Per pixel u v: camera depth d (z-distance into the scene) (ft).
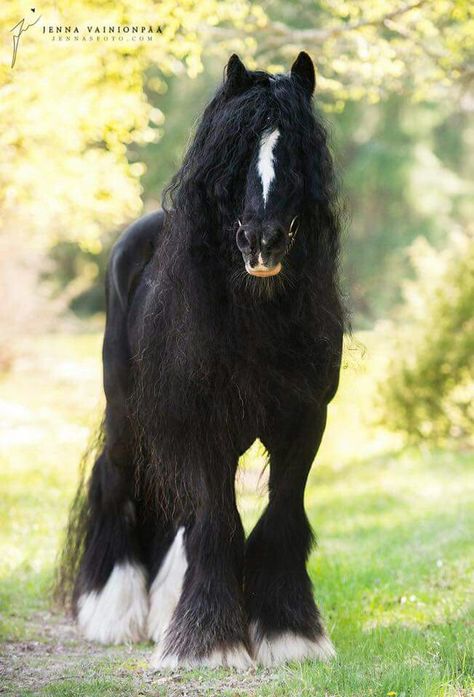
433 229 146.10
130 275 28.68
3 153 51.13
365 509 54.24
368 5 48.01
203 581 24.81
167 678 23.66
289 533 25.43
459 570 36.52
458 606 30.48
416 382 73.72
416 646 25.84
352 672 23.21
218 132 22.04
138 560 30.73
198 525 24.93
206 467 24.13
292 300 22.61
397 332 76.89
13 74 44.80
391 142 148.46
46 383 96.94
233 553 24.89
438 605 31.65
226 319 22.67
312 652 25.04
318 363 23.71
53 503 54.08
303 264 22.38
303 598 25.44
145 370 24.39
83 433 76.84
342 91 54.13
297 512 25.52
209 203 22.30
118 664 26.14
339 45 54.08
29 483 59.52
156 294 24.38
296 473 25.21
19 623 31.42
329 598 33.32
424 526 47.06
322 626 25.82
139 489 30.48
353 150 153.58
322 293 22.70
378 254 147.02
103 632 29.45
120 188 55.72
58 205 55.31
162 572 29.68
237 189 21.97
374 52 48.75
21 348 100.73
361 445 77.61
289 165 21.61
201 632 24.47
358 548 43.27
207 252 22.43
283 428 24.63
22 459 67.51
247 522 47.65
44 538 45.32
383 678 22.56
